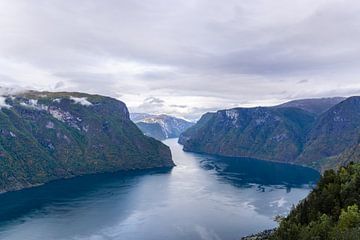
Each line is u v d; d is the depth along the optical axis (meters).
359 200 133.75
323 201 143.50
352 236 100.62
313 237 113.25
